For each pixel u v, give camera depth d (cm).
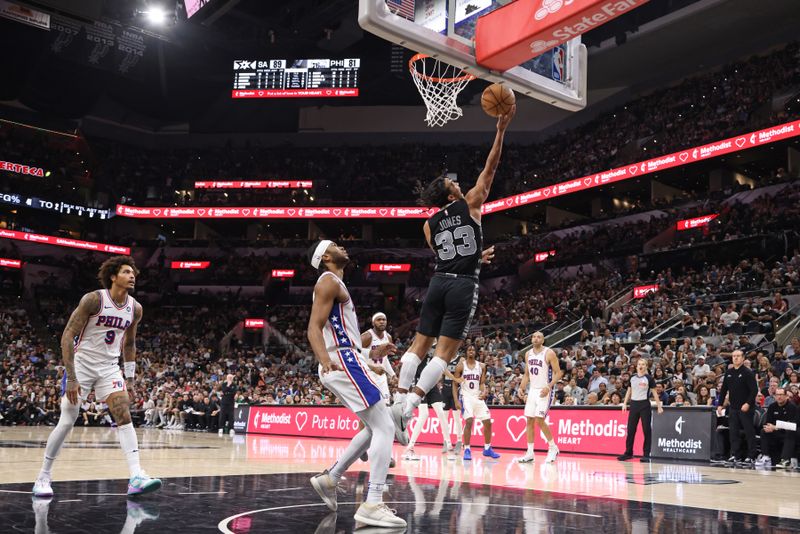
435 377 436
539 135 3800
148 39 3141
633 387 1066
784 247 2172
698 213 2627
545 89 720
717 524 392
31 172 3559
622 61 3303
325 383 412
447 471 748
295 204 3684
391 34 623
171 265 3706
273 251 3722
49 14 2798
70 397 469
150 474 624
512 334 2497
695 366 1497
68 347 475
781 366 1304
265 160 3959
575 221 3175
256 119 4016
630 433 1061
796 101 2516
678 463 988
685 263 2447
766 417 1016
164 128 4244
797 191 2331
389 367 800
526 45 636
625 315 2170
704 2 2798
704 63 3247
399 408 424
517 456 1102
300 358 3056
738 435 1004
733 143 2466
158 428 2161
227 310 3544
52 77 3441
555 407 1226
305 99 3875
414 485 587
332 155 3912
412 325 3184
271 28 3209
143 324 3475
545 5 609
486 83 3597
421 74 778
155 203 3816
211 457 891
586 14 575
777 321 1633
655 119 3103
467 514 418
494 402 1477
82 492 480
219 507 422
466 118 3906
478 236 459
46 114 3725
